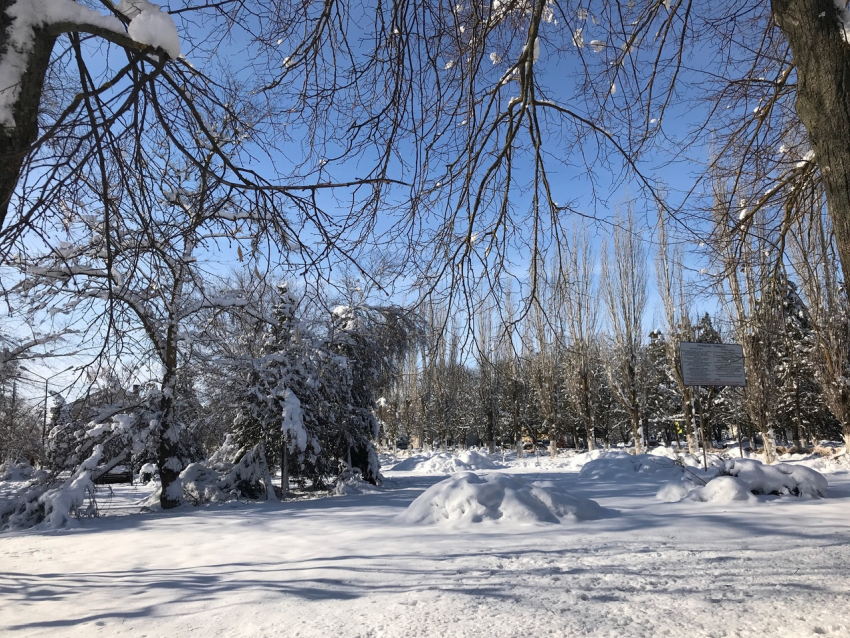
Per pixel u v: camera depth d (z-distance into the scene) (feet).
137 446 52.03
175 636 14.58
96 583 21.61
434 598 16.33
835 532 24.38
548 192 17.53
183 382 53.57
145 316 19.47
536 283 17.42
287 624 14.80
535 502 30.71
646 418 155.63
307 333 61.26
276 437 62.69
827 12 11.16
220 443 70.69
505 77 16.34
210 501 57.41
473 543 24.61
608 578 17.84
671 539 24.08
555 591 16.55
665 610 14.37
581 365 119.75
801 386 100.83
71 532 38.86
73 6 11.04
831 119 10.84
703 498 35.76
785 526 26.05
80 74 12.87
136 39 10.66
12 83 10.37
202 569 23.09
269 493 59.67
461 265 17.35
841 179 10.64
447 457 109.91
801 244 25.02
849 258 10.44
